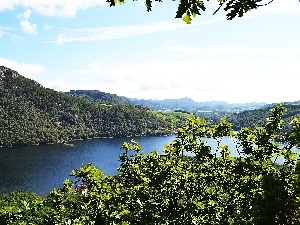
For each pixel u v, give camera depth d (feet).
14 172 381.60
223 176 33.55
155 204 30.37
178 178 32.89
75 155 512.22
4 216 29.32
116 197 29.17
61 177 359.87
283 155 31.22
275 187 20.20
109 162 451.12
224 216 29.40
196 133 34.65
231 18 14.69
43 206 30.78
